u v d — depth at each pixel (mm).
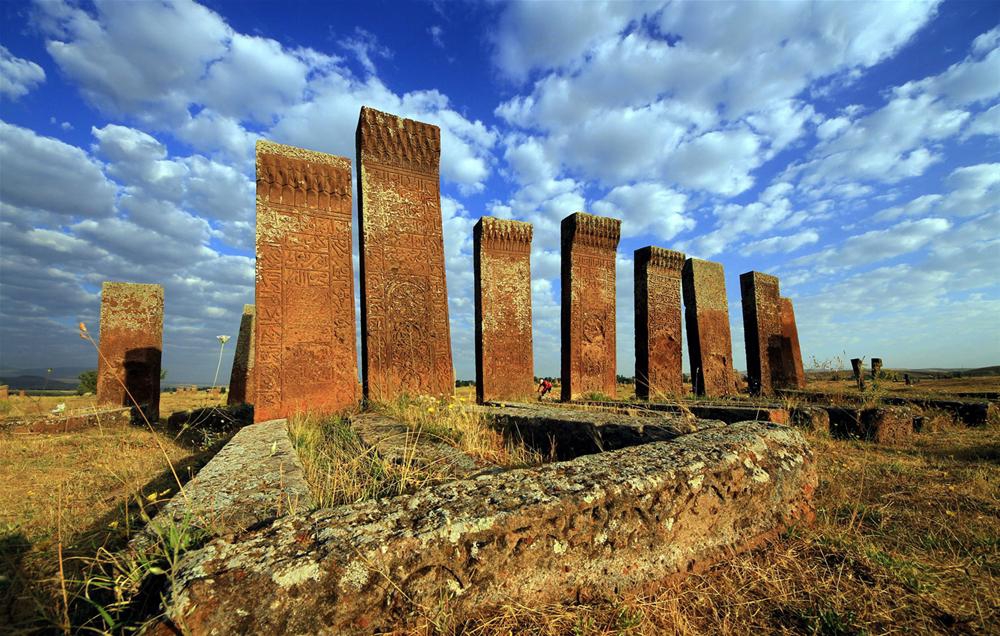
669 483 2062
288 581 1264
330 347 6680
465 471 2789
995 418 6805
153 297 11016
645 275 11898
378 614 1350
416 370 7621
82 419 8312
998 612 1750
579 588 1733
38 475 4035
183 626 1121
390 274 7629
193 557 1307
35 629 1257
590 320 11258
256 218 6492
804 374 16156
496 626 1501
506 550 1618
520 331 11023
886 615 1714
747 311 13625
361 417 5465
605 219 11664
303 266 6684
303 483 2326
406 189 7977
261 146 6637
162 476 3861
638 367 11773
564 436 4172
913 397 8195
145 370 10719
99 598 1368
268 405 6199
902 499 3129
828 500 3033
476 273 11203
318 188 6938
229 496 2055
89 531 2324
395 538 1462
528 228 11352
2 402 8531
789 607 1781
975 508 2943
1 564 1844
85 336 2012
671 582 1920
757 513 2361
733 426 3016
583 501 1810
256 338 6270
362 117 7738
